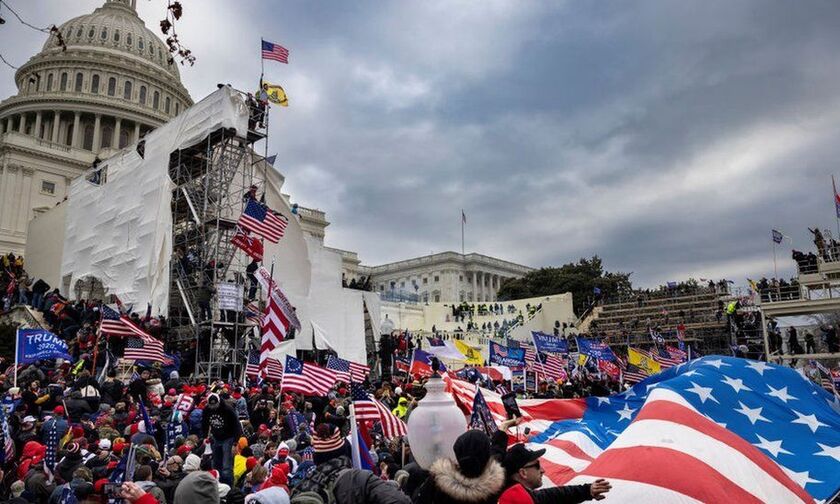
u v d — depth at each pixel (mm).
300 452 12688
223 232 32875
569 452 10258
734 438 8070
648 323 63188
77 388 17078
